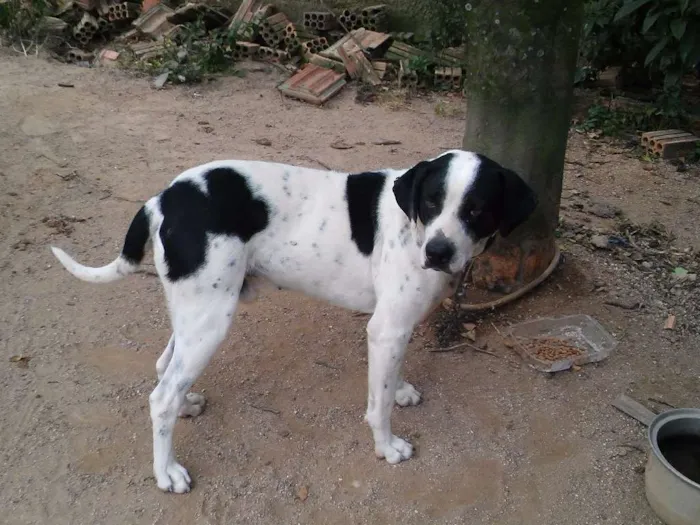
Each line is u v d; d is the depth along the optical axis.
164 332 1.54
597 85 3.23
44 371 1.40
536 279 1.65
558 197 1.61
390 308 1.13
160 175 2.19
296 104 2.87
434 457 1.24
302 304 1.65
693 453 1.19
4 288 1.64
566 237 1.90
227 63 3.18
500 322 1.58
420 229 1.08
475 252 1.11
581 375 1.44
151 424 1.29
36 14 3.31
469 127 1.58
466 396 1.38
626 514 1.13
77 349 1.46
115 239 1.85
